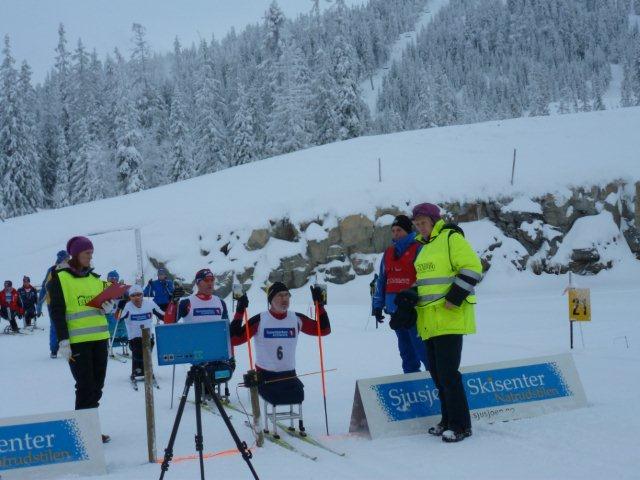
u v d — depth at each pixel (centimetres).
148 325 1062
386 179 2953
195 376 437
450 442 566
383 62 17375
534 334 1321
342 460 530
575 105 14112
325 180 3116
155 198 3656
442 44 18962
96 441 554
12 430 537
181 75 8862
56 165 6662
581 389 692
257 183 3388
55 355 1455
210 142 5516
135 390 978
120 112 5353
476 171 3003
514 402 659
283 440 606
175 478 502
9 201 5441
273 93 5472
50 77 9050
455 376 581
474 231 2719
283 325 646
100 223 3384
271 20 6494
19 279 2991
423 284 595
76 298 640
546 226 2706
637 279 2570
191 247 2812
